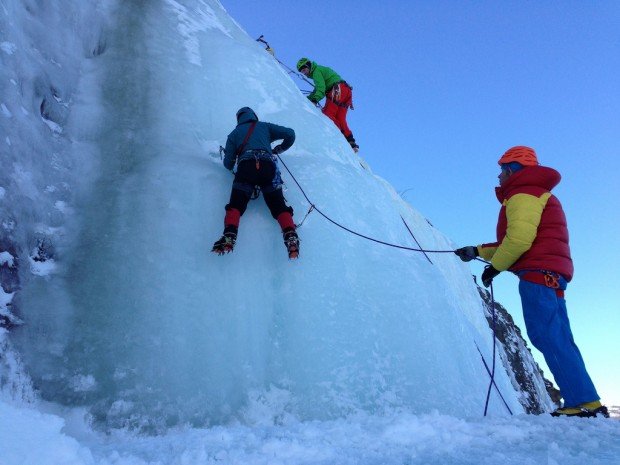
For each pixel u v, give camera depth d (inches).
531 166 114.7
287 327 119.9
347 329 122.6
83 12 164.6
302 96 206.4
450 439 79.2
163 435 91.6
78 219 118.3
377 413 111.5
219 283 119.3
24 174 111.0
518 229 106.8
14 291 96.5
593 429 83.0
